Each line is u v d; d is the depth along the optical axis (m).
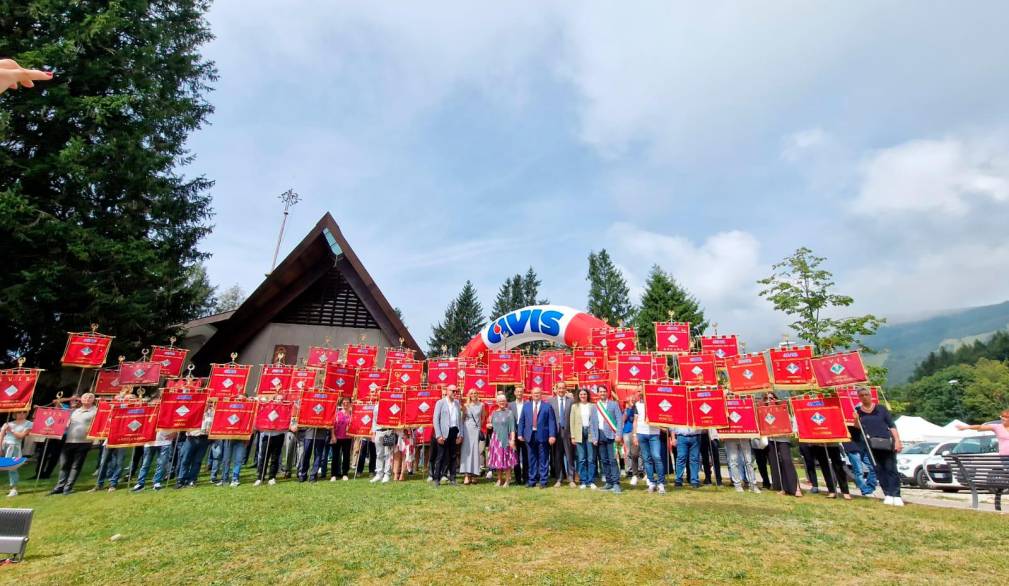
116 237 16.38
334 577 4.16
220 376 12.31
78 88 15.62
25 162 14.24
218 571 4.39
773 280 18.78
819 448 8.93
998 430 9.19
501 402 9.77
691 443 9.30
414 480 10.37
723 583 4.02
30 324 14.20
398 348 19.92
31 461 13.73
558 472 9.63
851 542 5.24
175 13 21.12
